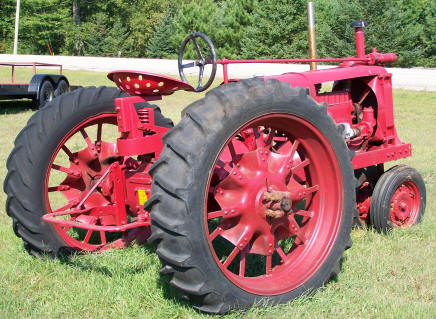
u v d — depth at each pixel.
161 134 3.36
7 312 2.79
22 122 10.29
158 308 2.84
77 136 8.72
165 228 2.52
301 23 36.16
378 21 31.39
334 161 3.07
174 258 2.53
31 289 3.12
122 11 54.59
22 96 11.52
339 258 3.10
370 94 4.34
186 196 2.48
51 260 3.54
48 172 3.56
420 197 4.36
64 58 28.62
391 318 2.76
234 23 41.00
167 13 54.22
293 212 3.12
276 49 36.00
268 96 2.75
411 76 19.98
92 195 3.81
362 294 3.03
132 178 3.61
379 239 3.99
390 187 4.07
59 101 3.67
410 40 32.31
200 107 2.63
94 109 3.76
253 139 3.62
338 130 3.09
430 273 3.35
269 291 2.82
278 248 3.12
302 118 2.91
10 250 3.71
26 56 29.50
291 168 3.05
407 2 36.12
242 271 2.99
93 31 50.94
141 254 3.59
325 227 3.12
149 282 3.14
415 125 10.98
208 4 46.66
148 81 3.08
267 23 36.03
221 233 2.91
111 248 3.72
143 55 57.44
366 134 4.20
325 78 3.86
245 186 2.88
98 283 3.16
